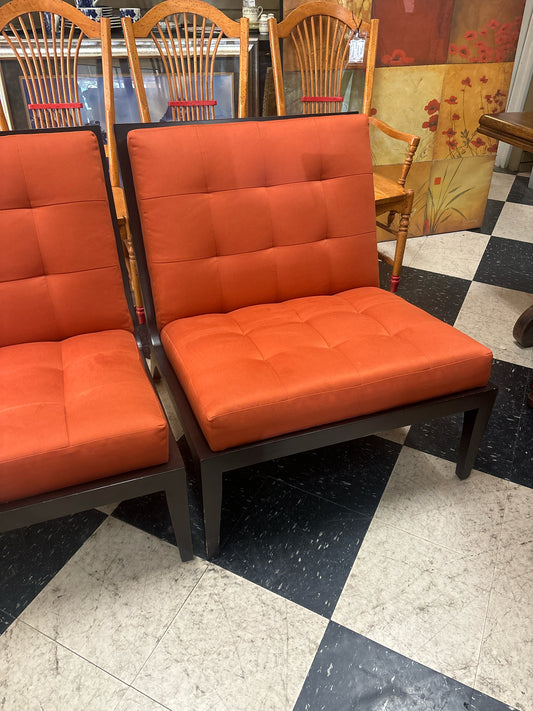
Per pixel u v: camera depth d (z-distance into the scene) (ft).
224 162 4.82
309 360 4.26
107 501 3.71
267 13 10.28
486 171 10.12
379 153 9.33
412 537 4.52
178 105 8.09
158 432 3.66
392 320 4.84
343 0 7.99
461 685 3.53
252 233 5.01
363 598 4.05
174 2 7.30
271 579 4.18
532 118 6.07
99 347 4.49
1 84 8.98
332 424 4.20
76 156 4.43
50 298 4.58
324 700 3.44
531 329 6.89
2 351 4.46
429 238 10.28
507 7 8.82
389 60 8.63
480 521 4.67
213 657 3.67
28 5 6.95
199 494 4.93
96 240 4.60
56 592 4.06
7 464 3.37
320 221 5.22
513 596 4.07
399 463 5.27
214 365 4.22
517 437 5.60
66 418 3.69
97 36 7.13
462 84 9.22
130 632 3.80
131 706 3.40
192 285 4.93
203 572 4.22
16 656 3.66
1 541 4.44
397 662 3.65
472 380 4.47
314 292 5.41
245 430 3.88
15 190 4.32
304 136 5.05
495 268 9.10
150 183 4.66
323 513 4.73
